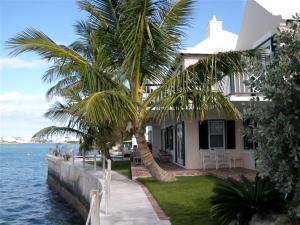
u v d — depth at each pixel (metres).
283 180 5.29
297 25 5.39
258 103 5.66
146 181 15.67
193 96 13.14
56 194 29.31
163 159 25.59
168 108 13.22
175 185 14.02
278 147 5.07
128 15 12.84
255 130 5.45
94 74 12.85
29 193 29.86
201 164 19.81
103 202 11.27
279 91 4.92
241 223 7.64
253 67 5.54
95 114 11.30
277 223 7.09
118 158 37.12
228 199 7.93
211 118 19.91
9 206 23.77
